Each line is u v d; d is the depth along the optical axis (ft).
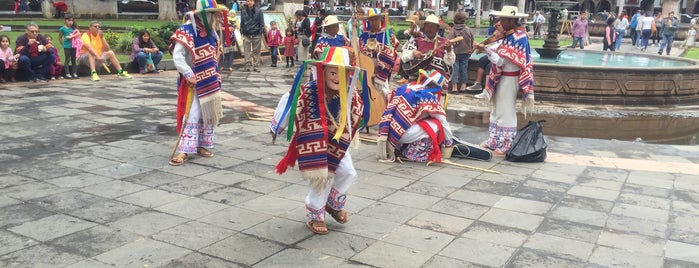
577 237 14.01
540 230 14.42
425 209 15.75
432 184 18.13
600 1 209.56
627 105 36.78
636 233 14.38
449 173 19.53
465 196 17.01
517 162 21.39
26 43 35.55
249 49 49.14
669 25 74.33
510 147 21.80
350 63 12.75
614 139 27.07
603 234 14.25
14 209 14.61
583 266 12.36
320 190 12.75
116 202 15.42
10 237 12.86
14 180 16.97
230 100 33.45
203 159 20.17
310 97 12.58
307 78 18.13
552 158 22.27
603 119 32.14
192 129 19.67
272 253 12.52
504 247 13.26
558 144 25.14
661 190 18.13
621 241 13.83
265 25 58.13
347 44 24.61
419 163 20.77
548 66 37.11
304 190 17.03
